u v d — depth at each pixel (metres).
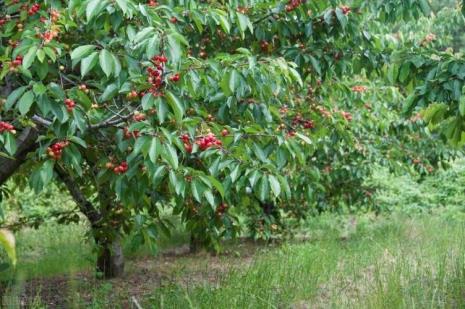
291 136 4.12
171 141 3.09
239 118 4.34
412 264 5.88
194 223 5.05
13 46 3.58
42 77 3.13
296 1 4.57
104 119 3.66
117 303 5.14
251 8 4.71
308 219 11.32
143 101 3.09
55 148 3.27
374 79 7.90
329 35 4.86
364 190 9.85
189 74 3.34
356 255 6.93
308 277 5.66
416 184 13.64
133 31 3.22
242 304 4.68
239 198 4.98
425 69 4.32
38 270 7.23
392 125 7.84
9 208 10.60
